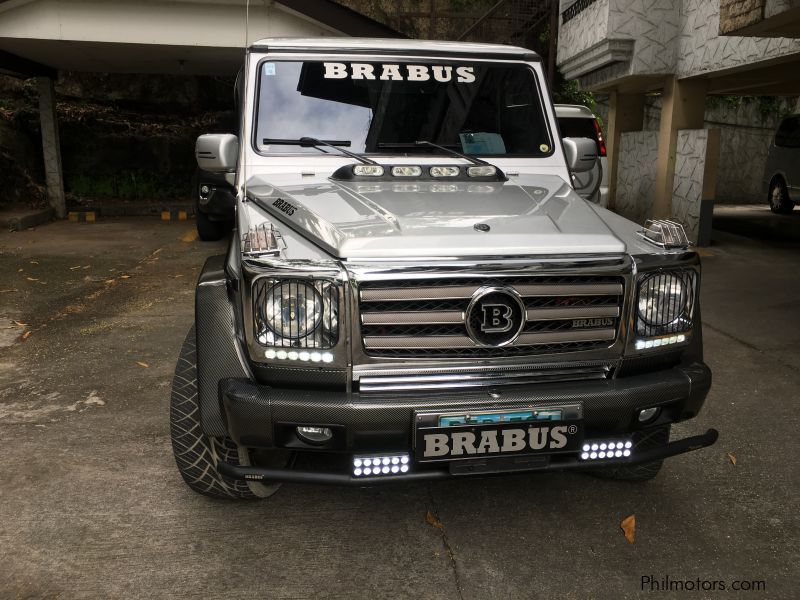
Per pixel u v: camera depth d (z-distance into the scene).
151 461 3.38
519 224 2.56
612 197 13.13
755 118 17.19
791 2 5.31
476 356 2.40
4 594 2.42
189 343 2.96
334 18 9.23
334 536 2.79
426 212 2.67
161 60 11.05
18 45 9.75
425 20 15.75
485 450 2.36
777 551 2.71
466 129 3.56
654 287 2.52
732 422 3.90
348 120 3.47
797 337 5.47
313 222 2.56
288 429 2.38
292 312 2.31
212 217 9.73
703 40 8.99
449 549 2.71
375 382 2.38
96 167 14.16
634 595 2.45
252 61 3.52
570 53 11.09
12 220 10.98
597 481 3.25
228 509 2.98
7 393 4.21
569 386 2.45
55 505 2.98
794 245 9.93
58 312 6.11
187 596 2.43
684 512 2.99
